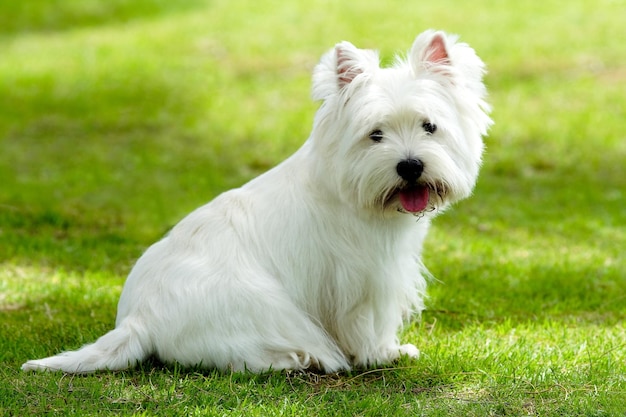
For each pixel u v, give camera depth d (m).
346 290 6.89
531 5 30.69
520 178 16.64
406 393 6.60
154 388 6.43
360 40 26.53
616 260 11.38
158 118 20.84
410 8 30.62
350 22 28.91
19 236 12.04
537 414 6.11
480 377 6.84
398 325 7.50
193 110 21.39
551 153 17.95
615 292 9.85
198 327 6.60
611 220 13.48
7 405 6.10
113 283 10.03
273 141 19.02
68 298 9.43
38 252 11.34
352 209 6.79
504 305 9.33
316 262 6.87
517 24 28.06
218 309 6.59
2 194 14.66
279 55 25.77
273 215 6.93
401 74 6.63
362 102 6.46
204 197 15.02
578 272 10.66
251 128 19.89
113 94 22.83
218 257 6.77
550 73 23.25
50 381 6.42
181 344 6.63
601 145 18.33
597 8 29.89
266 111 21.11
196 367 6.69
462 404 6.30
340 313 6.98
